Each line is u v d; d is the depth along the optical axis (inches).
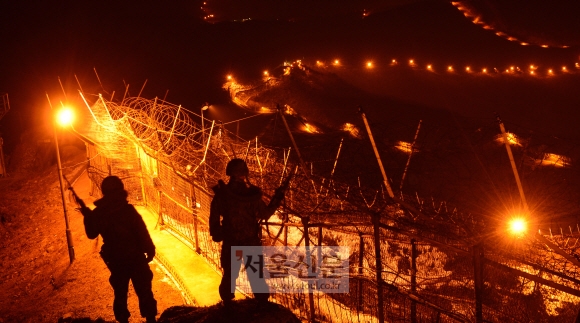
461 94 1471.5
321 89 1378.0
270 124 994.1
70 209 621.9
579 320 170.1
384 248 398.0
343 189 292.7
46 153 946.7
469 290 307.3
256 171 365.1
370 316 294.8
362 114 207.9
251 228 204.1
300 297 304.2
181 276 383.9
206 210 397.4
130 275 225.1
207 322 208.7
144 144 507.2
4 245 572.7
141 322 325.4
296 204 335.3
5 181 850.8
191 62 1430.9
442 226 262.2
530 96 1502.2
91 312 364.8
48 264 500.4
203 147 464.8
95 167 652.7
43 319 369.7
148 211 546.6
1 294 460.4
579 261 175.3
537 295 299.0
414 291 277.9
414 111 1244.5
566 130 1302.9
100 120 561.6
